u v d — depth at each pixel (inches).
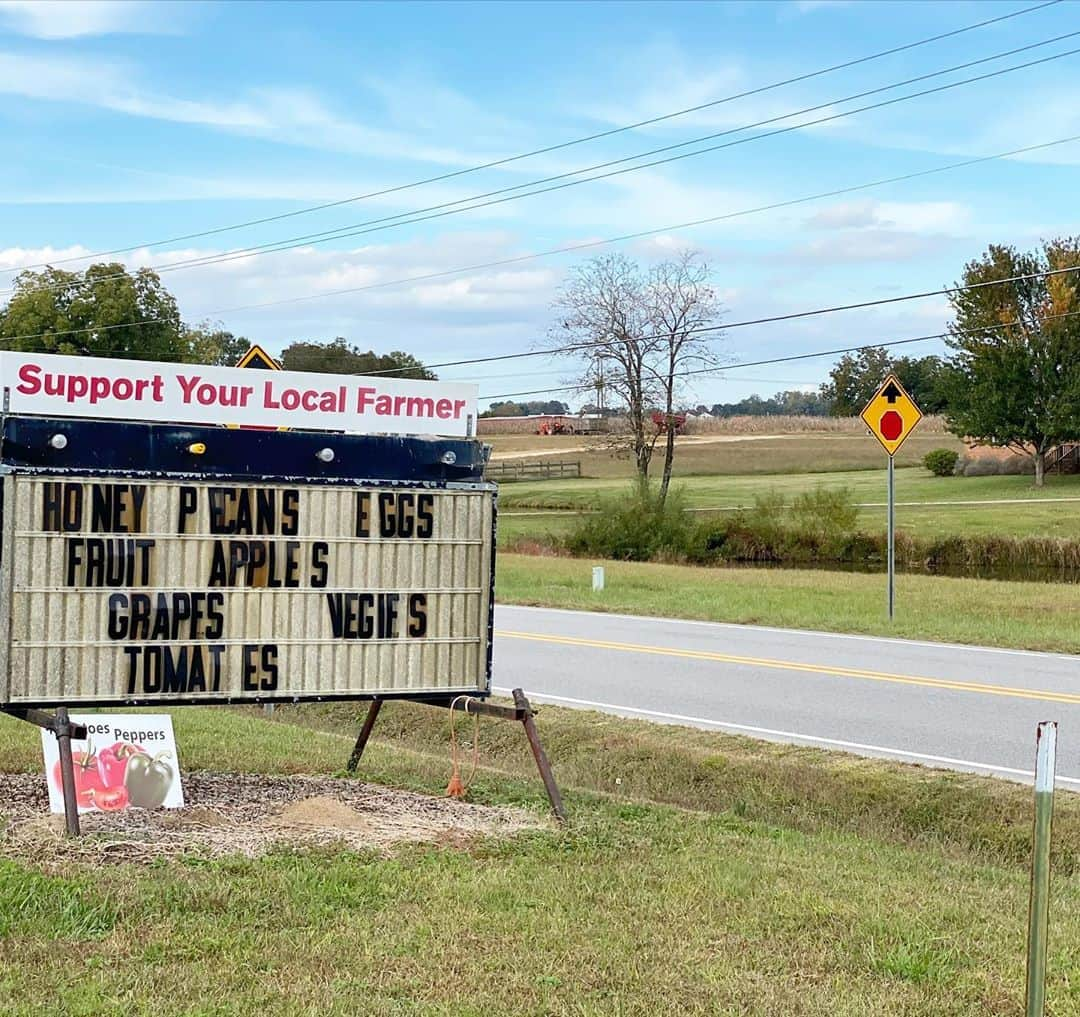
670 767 432.1
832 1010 195.5
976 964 218.2
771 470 3612.2
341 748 415.5
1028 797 370.0
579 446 4138.8
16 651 292.5
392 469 329.4
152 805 309.7
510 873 261.9
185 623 306.7
